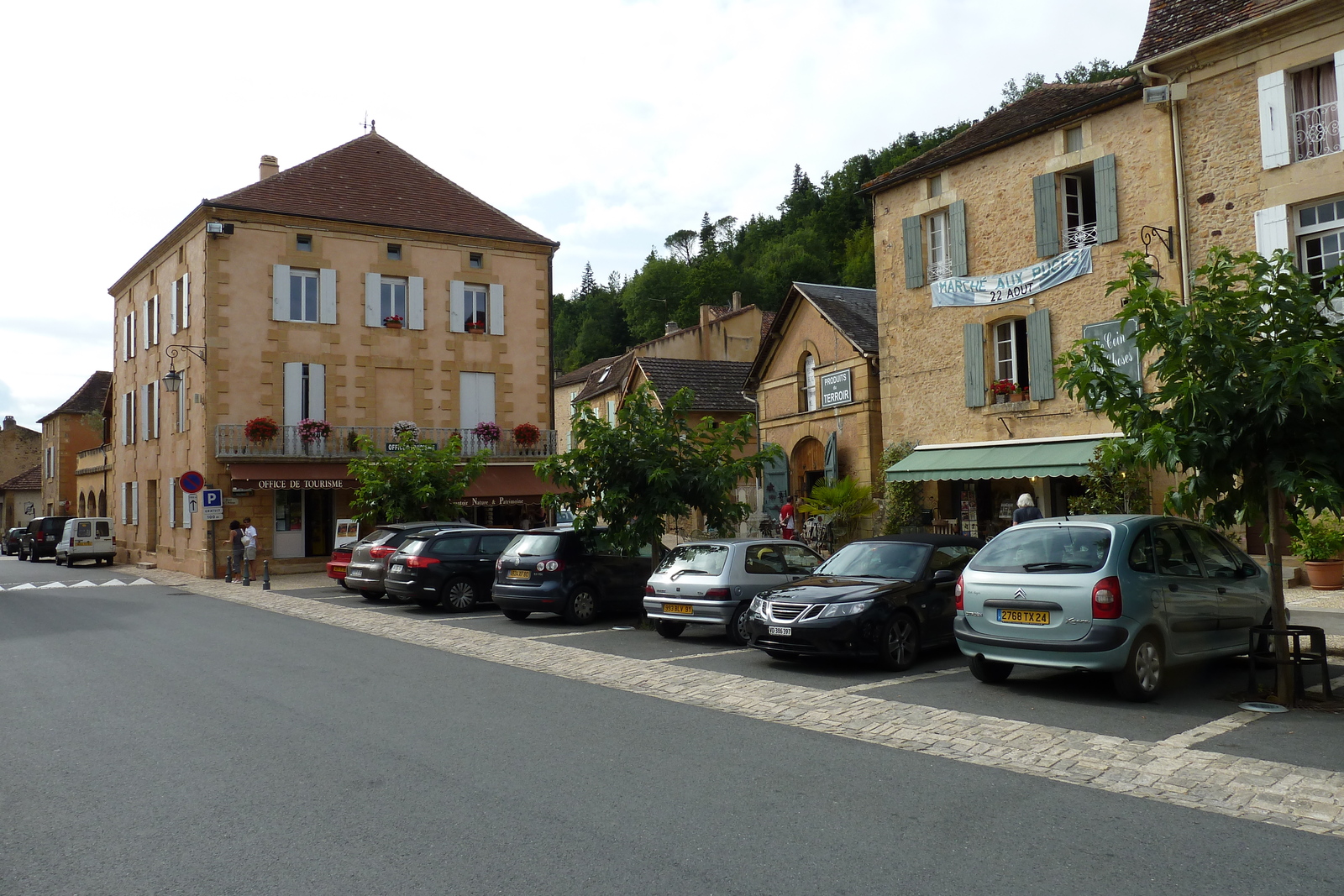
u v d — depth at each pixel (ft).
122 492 123.13
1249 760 20.72
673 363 122.93
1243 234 52.60
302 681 32.12
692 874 14.69
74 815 17.85
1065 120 61.57
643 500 49.21
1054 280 61.98
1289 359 24.62
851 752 22.13
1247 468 27.55
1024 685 30.22
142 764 21.43
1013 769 20.52
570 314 303.48
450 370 101.65
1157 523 29.40
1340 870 14.62
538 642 42.06
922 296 71.46
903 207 73.20
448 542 56.03
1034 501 65.41
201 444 91.25
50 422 193.57
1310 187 49.80
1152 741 22.63
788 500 89.71
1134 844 15.85
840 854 15.49
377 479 74.38
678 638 43.09
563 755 21.91
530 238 106.93
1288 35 50.75
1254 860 15.07
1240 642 30.73
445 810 17.87
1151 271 28.71
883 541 37.63
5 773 20.90
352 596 68.03
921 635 34.17
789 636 32.86
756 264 253.65
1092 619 26.61
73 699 29.35
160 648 40.70
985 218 67.05
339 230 96.48
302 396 94.07
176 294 100.27
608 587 49.55
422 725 25.16
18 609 59.98
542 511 103.50
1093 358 29.22
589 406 49.83
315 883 14.46
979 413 66.95
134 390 117.60
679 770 20.58
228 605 61.87
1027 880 14.37
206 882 14.60
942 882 14.33
